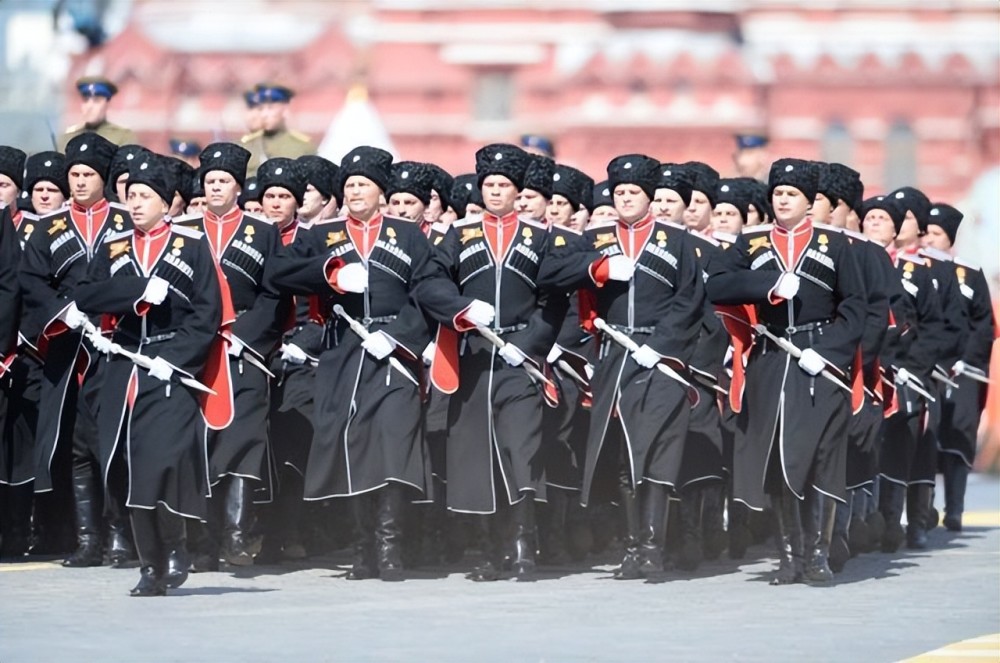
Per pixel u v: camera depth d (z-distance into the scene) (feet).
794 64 367.04
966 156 367.66
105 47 362.74
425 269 87.92
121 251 81.30
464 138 371.97
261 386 90.74
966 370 114.42
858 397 85.97
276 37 369.71
